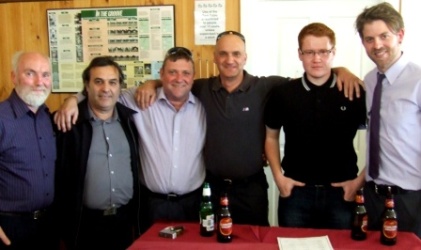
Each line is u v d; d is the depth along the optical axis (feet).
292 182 7.75
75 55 11.03
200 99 8.47
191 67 8.13
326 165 7.61
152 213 8.30
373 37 6.68
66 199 7.75
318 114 7.51
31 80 7.14
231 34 8.14
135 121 8.35
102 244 7.97
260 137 8.25
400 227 6.97
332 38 7.34
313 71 7.38
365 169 7.54
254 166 8.26
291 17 10.69
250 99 8.15
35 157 7.18
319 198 7.68
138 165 8.34
